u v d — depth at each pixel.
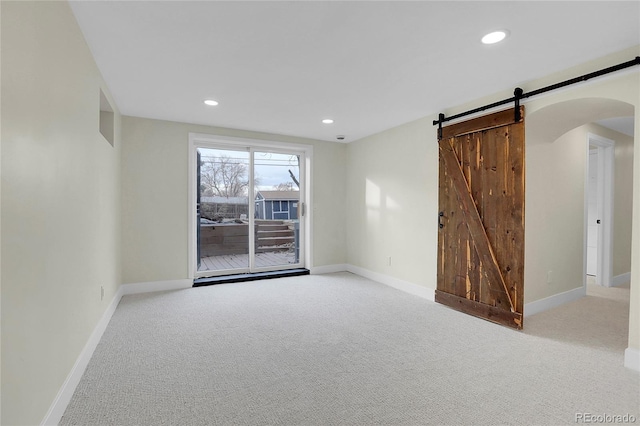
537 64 2.53
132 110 3.74
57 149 1.62
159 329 2.86
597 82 2.40
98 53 2.34
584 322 3.10
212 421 1.63
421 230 3.99
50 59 1.52
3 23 1.11
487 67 2.57
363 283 4.63
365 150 5.06
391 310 3.44
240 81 2.87
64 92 1.72
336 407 1.76
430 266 3.86
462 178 3.41
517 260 2.92
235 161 4.88
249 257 4.97
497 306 3.07
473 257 3.30
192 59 2.45
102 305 2.76
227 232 4.86
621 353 2.43
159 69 2.62
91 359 2.28
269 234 5.16
